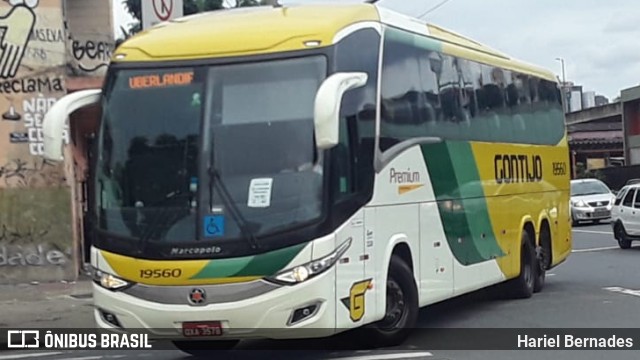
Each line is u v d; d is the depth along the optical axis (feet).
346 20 33.35
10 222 64.64
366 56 33.96
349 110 32.37
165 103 31.76
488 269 46.03
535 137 55.21
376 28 35.14
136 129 31.81
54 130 31.27
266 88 31.17
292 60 31.35
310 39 31.60
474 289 44.19
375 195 33.86
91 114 69.51
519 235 51.26
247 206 30.09
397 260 36.11
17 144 64.75
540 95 56.95
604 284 60.03
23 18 64.75
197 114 31.35
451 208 41.45
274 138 30.66
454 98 42.70
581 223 130.41
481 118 46.03
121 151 31.73
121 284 30.71
